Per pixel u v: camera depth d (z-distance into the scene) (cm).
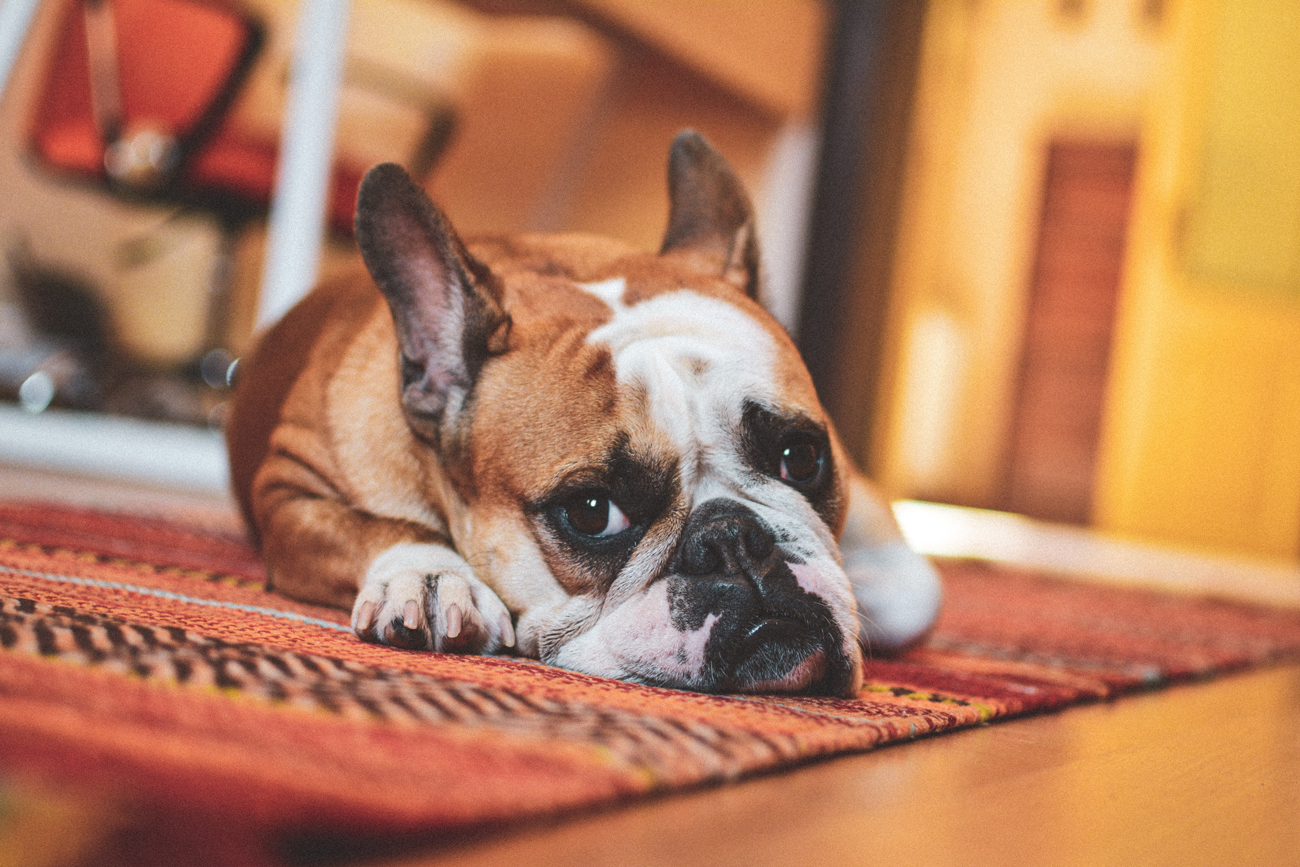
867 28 663
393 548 167
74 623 121
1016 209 1128
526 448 158
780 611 143
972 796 106
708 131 802
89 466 430
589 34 755
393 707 101
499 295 173
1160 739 149
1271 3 802
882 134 673
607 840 79
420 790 76
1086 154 1118
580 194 805
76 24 509
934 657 202
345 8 424
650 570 152
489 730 97
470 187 759
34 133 507
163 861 61
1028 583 413
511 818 77
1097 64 1080
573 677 140
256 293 725
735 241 202
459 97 648
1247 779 128
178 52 520
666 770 92
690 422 157
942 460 1056
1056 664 206
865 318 681
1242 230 811
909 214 721
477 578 159
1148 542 834
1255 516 812
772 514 154
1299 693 213
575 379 158
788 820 90
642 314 171
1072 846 94
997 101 1055
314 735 87
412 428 174
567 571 154
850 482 195
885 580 196
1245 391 814
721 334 170
